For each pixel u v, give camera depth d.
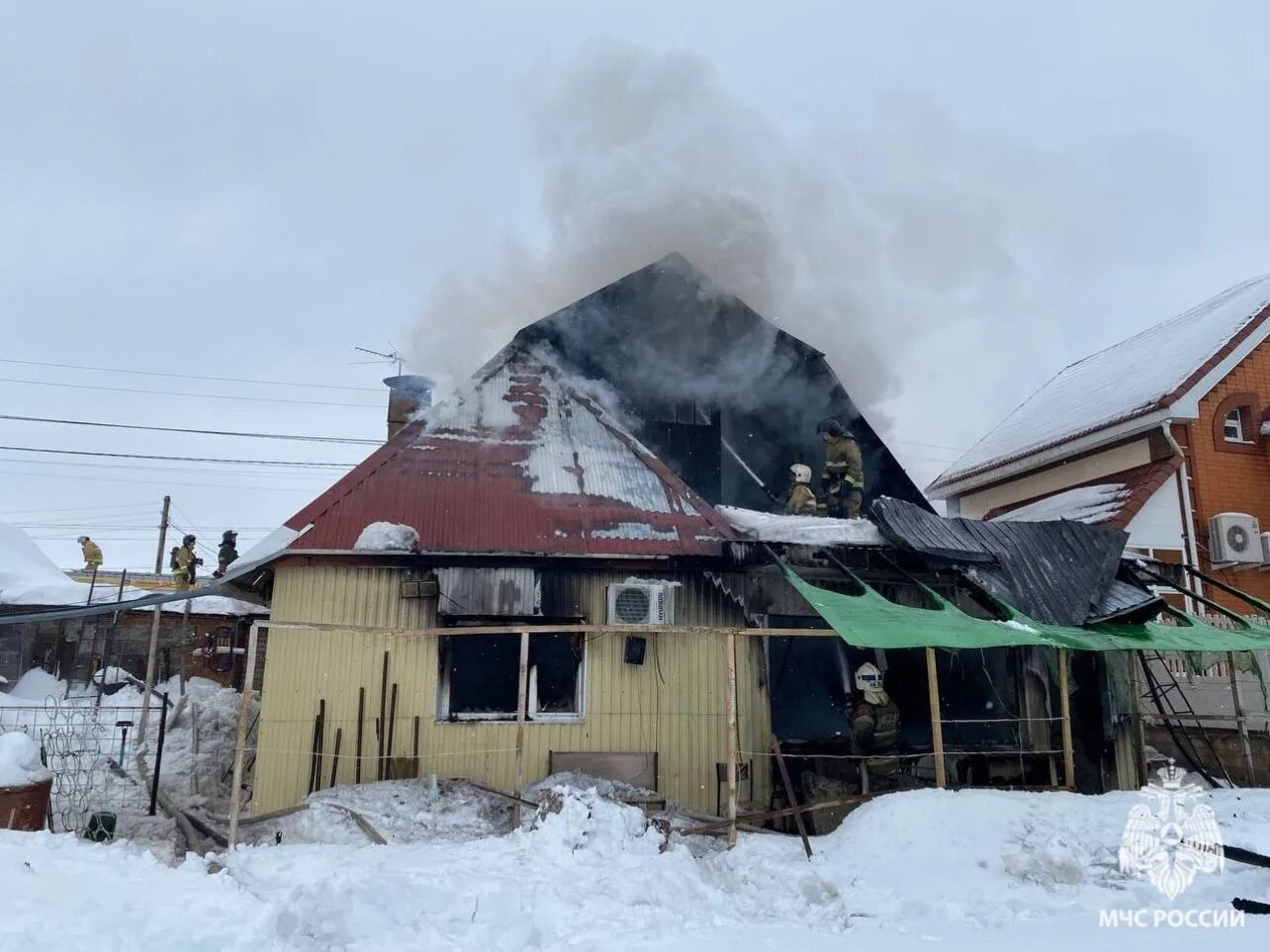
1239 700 13.09
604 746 10.81
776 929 6.20
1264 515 17.03
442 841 8.44
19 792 8.15
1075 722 12.17
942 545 11.20
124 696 17.23
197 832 9.30
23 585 18.88
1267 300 18.11
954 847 7.75
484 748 10.63
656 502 12.03
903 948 5.56
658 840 8.07
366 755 10.41
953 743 12.26
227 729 15.34
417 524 11.05
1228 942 5.49
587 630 8.93
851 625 9.19
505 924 5.91
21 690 17.19
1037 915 6.54
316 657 10.64
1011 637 9.67
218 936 5.31
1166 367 18.28
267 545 11.15
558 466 12.32
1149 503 16.42
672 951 5.48
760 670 11.29
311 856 7.59
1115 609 11.16
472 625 10.96
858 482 14.27
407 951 5.42
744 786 10.86
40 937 5.02
